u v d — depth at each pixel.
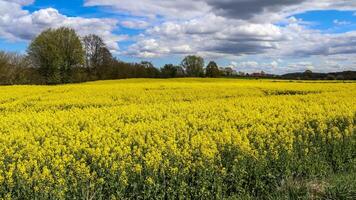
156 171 8.26
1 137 11.05
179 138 10.87
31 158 8.88
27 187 7.62
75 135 11.58
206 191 8.12
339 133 11.66
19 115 16.25
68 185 7.85
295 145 10.48
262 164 9.02
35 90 30.72
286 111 15.99
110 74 78.38
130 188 8.09
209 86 33.84
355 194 8.21
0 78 62.53
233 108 17.55
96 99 23.42
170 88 31.91
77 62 70.88
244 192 8.45
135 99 24.05
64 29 71.06
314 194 8.41
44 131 12.38
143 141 10.25
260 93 27.97
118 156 9.07
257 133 11.38
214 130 12.82
